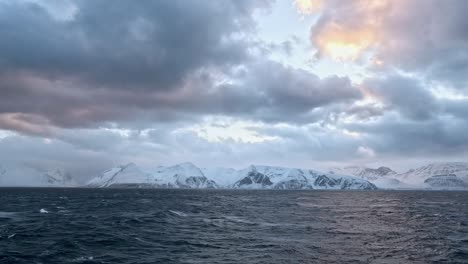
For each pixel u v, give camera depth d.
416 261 36.38
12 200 144.50
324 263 35.38
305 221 72.00
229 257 37.53
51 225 59.22
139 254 38.12
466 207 122.25
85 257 35.91
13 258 34.91
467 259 37.41
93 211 91.88
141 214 82.81
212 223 67.00
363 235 52.88
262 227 61.88
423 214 90.75
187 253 39.22
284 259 36.81
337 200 178.12
